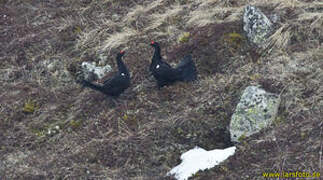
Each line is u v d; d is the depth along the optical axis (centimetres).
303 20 2164
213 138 1825
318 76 1867
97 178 1683
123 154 1784
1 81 2291
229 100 1920
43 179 1698
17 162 1823
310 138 1592
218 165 1594
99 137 1895
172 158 1761
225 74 2058
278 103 1784
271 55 2061
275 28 2170
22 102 2144
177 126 1856
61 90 2208
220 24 2262
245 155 1609
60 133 1977
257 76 1966
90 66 2280
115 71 2234
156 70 2014
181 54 2214
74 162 1773
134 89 2105
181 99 1992
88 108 2058
